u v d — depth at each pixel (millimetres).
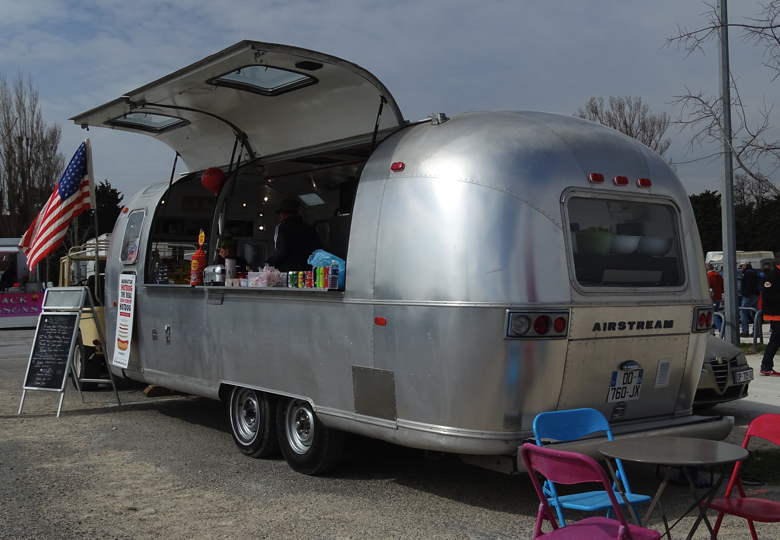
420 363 4867
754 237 38000
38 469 6164
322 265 5625
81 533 4672
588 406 4977
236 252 7797
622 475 4105
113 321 8797
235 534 4652
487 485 5691
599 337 4938
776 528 4754
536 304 4668
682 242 5520
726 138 7855
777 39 7629
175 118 7781
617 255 5121
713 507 3762
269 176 8492
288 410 6066
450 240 4809
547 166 4926
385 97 5809
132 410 8836
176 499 5363
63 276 12117
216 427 7883
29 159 41531
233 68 5938
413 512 5059
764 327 20000
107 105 7312
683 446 3740
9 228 41062
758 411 8422
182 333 7355
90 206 9398
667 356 5367
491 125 5148
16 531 4703
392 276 5059
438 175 4984
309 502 5277
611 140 5391
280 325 6004
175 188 8570
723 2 8242
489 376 4652
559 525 3852
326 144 6906
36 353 8602
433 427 4824
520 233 4730
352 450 5859
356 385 5312
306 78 6043
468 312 4676
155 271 8219
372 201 5336
